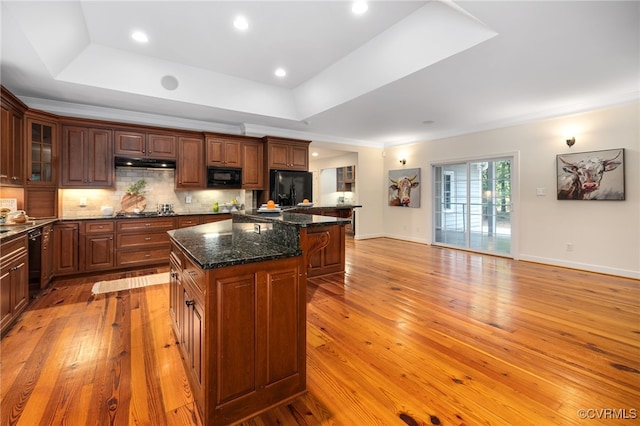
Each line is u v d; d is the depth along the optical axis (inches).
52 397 66.8
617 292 135.9
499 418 61.1
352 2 102.1
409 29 114.6
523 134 195.5
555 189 181.9
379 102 167.3
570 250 177.0
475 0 82.3
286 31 119.4
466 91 150.0
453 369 78.4
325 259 168.1
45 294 133.5
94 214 178.5
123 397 67.1
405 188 279.1
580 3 83.2
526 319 108.4
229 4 102.9
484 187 223.1
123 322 105.6
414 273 171.0
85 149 165.5
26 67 120.4
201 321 59.2
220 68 153.7
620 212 158.7
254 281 61.1
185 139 195.8
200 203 212.8
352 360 82.9
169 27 116.6
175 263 92.4
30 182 146.0
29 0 87.8
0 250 91.7
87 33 120.1
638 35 98.7
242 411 60.7
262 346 62.7
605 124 161.2
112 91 146.9
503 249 212.7
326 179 373.1
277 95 185.6
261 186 225.1
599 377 74.4
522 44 104.4
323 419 61.4
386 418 61.6
